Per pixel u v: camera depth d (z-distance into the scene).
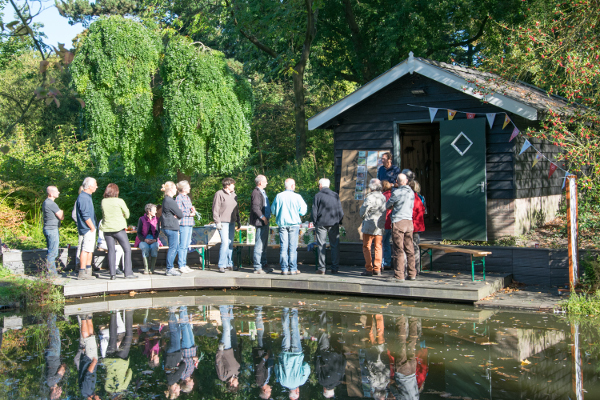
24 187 14.28
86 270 10.00
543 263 9.34
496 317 7.62
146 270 10.49
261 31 20.77
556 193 12.94
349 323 7.43
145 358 6.01
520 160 10.65
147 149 12.09
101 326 7.47
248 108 12.61
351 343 6.46
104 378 5.34
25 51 20.14
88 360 5.94
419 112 11.49
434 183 15.85
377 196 9.57
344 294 9.49
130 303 9.08
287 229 10.05
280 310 8.35
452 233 10.80
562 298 8.40
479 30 24.09
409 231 9.09
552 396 4.65
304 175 18.38
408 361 5.74
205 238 11.02
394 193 9.09
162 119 12.07
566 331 6.80
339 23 23.88
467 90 10.34
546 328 6.97
